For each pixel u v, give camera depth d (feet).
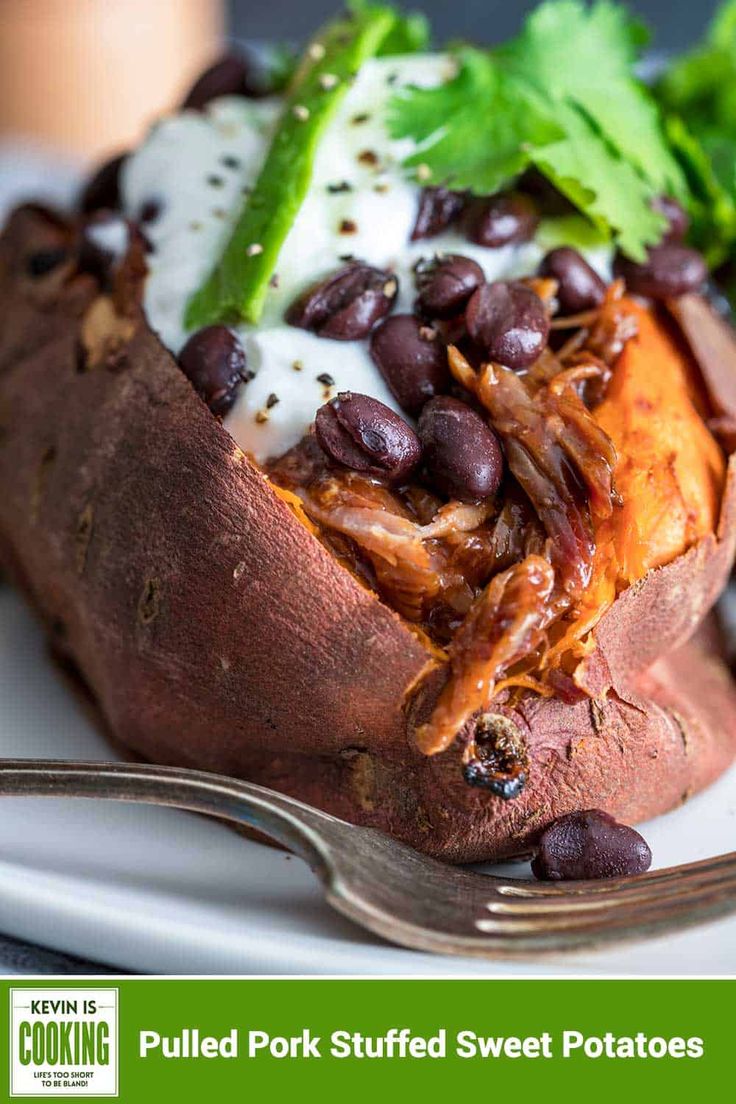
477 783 0.79
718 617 0.97
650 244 0.89
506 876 0.81
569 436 0.79
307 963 0.75
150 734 0.85
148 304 0.87
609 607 0.80
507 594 0.77
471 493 0.79
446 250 0.87
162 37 1.53
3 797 0.85
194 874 0.80
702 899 0.73
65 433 0.88
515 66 0.90
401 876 0.75
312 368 0.82
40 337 0.94
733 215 0.97
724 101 1.03
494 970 0.75
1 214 1.29
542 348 0.82
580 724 0.81
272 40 1.86
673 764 0.84
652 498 0.82
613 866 0.79
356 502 0.78
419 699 0.78
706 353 0.88
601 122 0.90
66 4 1.48
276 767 0.84
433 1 1.81
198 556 0.80
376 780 0.81
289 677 0.80
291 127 0.87
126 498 0.83
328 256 0.85
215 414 0.82
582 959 0.75
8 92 1.51
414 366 0.82
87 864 0.81
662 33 1.78
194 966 0.76
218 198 0.90
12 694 0.92
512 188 0.89
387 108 0.89
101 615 0.84
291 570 0.78
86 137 1.54
